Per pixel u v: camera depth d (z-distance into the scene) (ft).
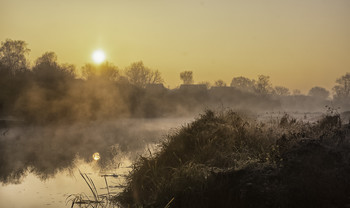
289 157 27.55
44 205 29.55
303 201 23.04
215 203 25.30
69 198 31.50
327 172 24.94
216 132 38.29
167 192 28.12
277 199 23.30
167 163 34.73
